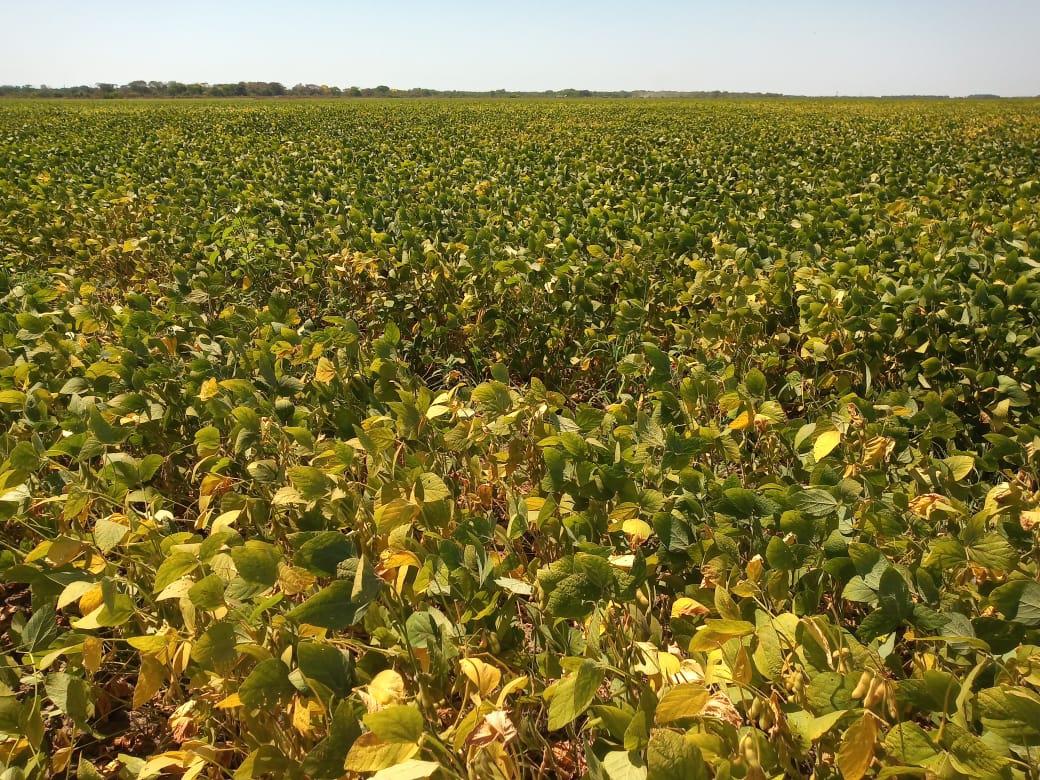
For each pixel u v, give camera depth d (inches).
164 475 136.3
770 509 79.9
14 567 80.7
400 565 70.4
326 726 67.7
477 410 110.9
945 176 416.2
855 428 98.7
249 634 68.4
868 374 144.4
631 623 74.5
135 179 462.9
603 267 214.8
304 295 242.8
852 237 236.4
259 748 58.4
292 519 102.6
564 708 55.9
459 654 70.7
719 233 251.3
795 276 181.2
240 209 331.6
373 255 225.5
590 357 192.9
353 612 58.8
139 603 94.5
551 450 87.4
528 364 204.2
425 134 964.6
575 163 529.3
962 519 80.7
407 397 107.0
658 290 204.5
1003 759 46.9
